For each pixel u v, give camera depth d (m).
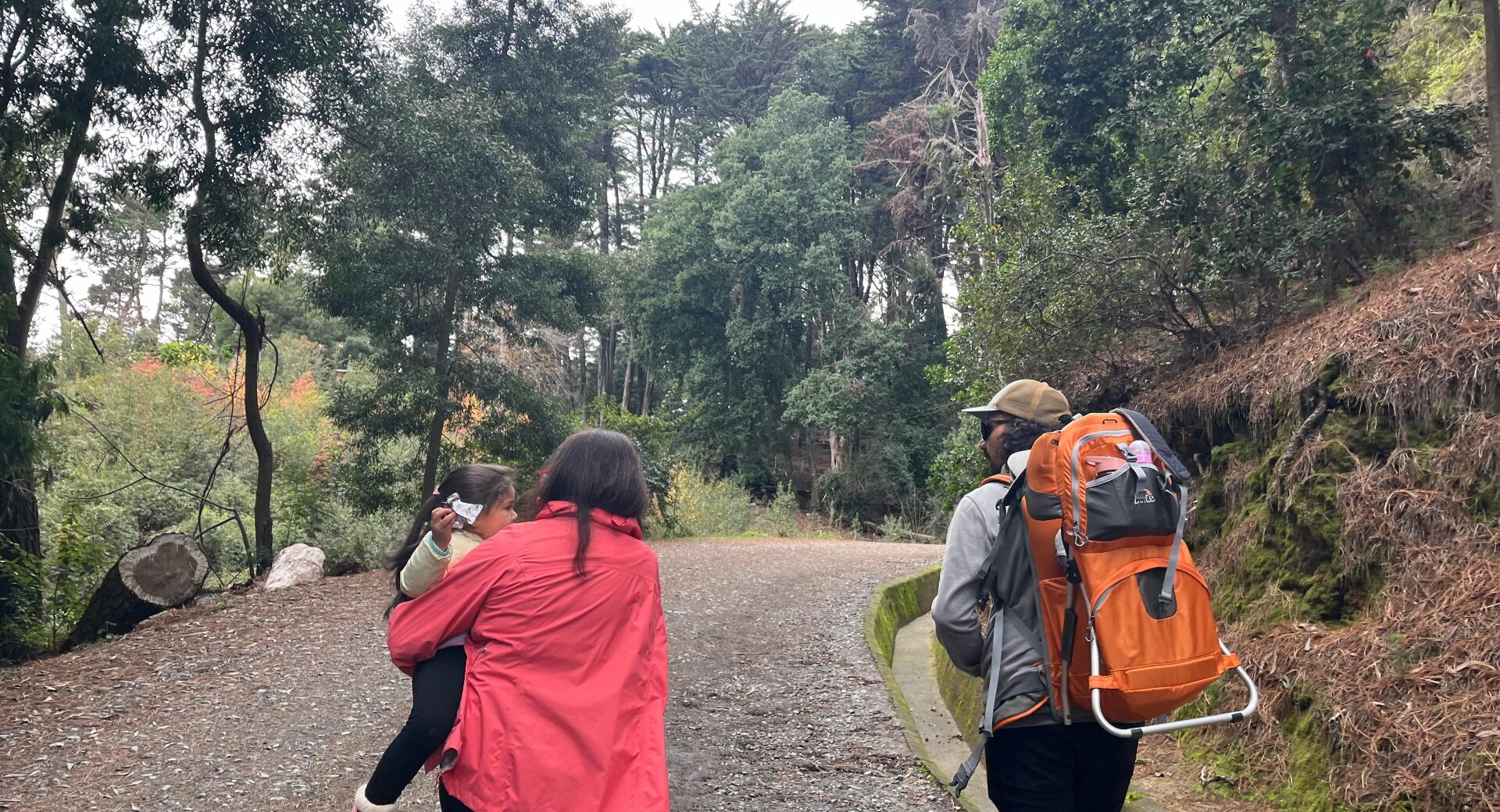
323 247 13.11
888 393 31.97
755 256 32.88
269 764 4.77
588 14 15.52
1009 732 2.35
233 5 10.47
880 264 34.25
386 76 12.58
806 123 35.03
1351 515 4.34
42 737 5.20
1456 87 8.69
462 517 2.73
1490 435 3.99
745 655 7.33
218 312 32.12
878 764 4.75
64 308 22.42
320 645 7.47
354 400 14.00
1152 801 3.68
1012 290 8.27
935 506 31.22
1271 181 7.46
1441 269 5.21
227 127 11.06
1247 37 8.75
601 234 43.66
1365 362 4.79
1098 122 10.45
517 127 15.12
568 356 37.94
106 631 9.27
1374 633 3.79
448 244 13.50
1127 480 2.18
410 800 4.23
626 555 2.32
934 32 32.03
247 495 18.70
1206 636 2.21
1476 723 3.08
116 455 18.30
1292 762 3.68
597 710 2.14
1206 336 7.39
